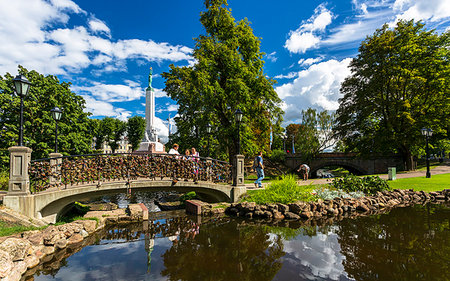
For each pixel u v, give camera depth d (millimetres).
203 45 17016
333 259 3857
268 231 5781
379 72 23125
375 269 3410
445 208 8281
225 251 4418
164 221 7469
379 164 31094
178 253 4387
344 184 10508
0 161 17172
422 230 5480
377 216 7180
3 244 3750
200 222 7129
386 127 23422
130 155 8789
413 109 22844
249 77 17141
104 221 7215
